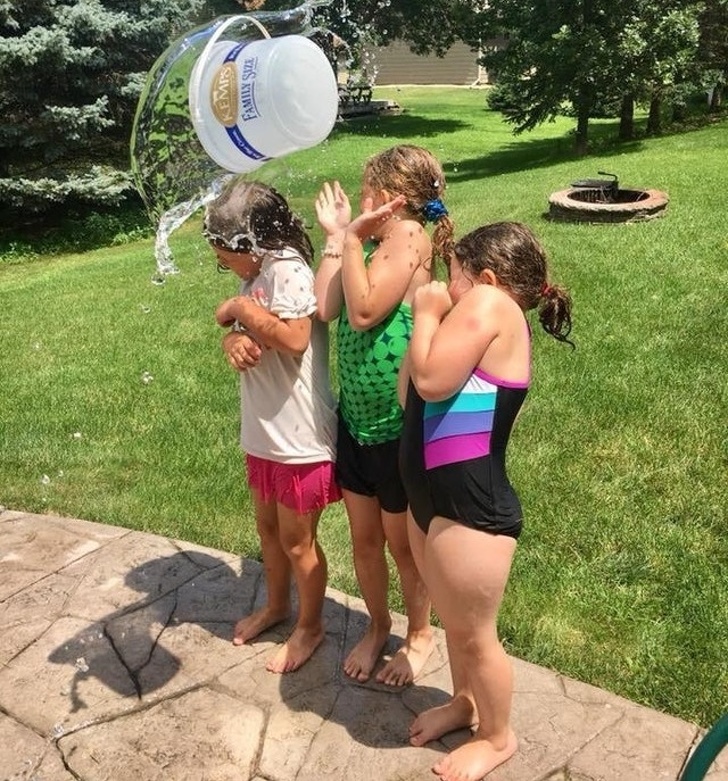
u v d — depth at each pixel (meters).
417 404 1.88
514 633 2.63
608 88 14.39
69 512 3.58
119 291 7.54
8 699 2.43
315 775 2.13
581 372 4.45
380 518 2.32
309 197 3.00
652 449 3.67
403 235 2.03
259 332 2.13
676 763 2.10
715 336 4.74
